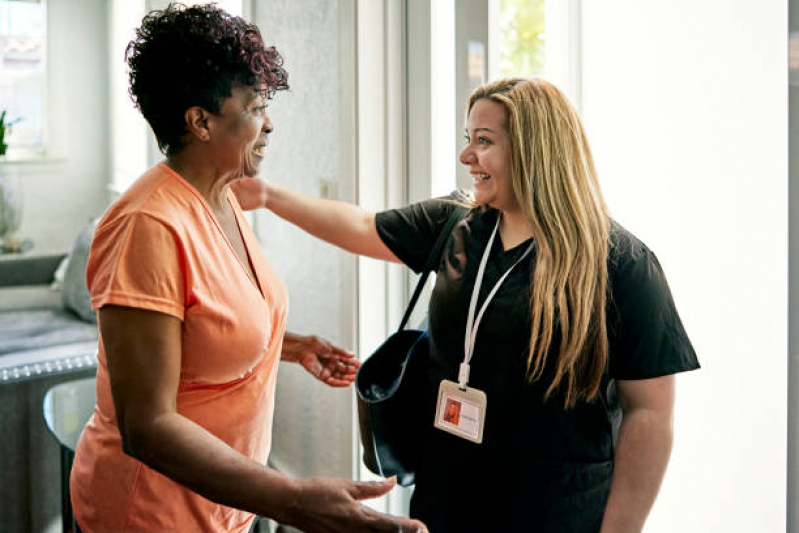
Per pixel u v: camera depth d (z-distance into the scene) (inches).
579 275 42.3
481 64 71.7
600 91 64.7
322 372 59.7
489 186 45.4
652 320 42.4
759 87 54.9
